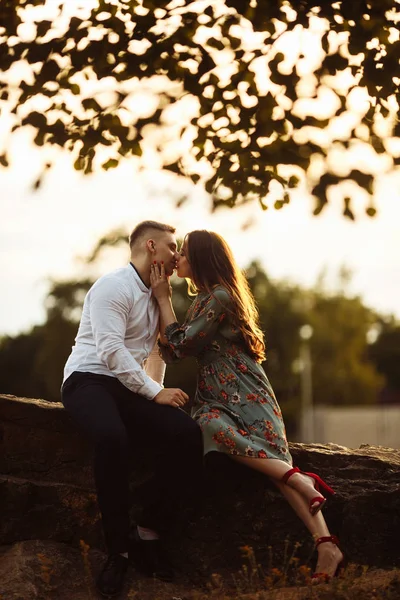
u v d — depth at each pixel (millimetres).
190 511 5418
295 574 5246
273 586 4832
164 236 5434
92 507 5438
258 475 5324
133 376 5031
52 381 48656
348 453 5641
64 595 4922
